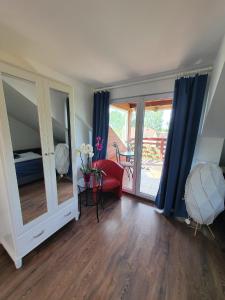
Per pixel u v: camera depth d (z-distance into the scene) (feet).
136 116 8.13
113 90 8.66
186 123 6.43
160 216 7.14
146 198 8.68
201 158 6.74
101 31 3.93
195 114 6.22
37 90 4.49
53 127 5.35
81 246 5.29
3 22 3.59
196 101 6.11
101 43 4.49
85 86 8.54
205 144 6.54
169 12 3.23
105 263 4.64
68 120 5.81
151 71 6.49
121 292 3.84
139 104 7.93
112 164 8.73
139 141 8.30
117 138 9.71
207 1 2.92
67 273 4.30
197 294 3.83
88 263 4.63
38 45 4.63
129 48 4.73
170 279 4.19
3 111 3.69
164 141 8.23
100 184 7.20
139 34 4.02
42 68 6.04
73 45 4.62
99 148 8.34
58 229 5.77
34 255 4.87
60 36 4.17
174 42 4.36
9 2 3.01
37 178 4.92
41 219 5.01
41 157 4.92
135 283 4.07
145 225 6.49
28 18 3.47
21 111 4.33
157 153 8.62
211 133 6.12
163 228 6.31
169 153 6.98
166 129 8.00
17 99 4.17
